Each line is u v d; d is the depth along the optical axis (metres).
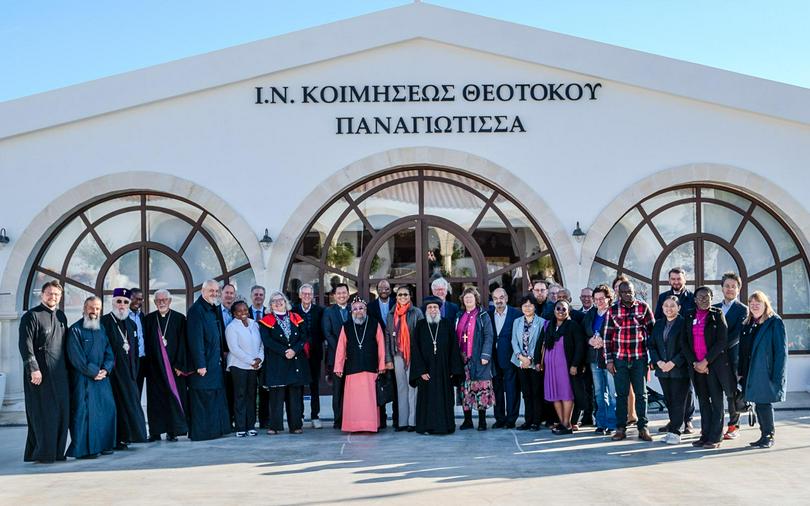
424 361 10.08
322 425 10.98
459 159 12.57
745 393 8.99
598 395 9.88
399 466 8.11
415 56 12.65
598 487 7.08
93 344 8.98
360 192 12.91
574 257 12.48
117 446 9.42
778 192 12.60
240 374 10.12
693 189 13.02
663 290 12.94
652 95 12.63
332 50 12.52
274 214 12.55
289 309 10.46
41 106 12.43
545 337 9.98
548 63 12.51
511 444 9.25
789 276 13.09
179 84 12.47
